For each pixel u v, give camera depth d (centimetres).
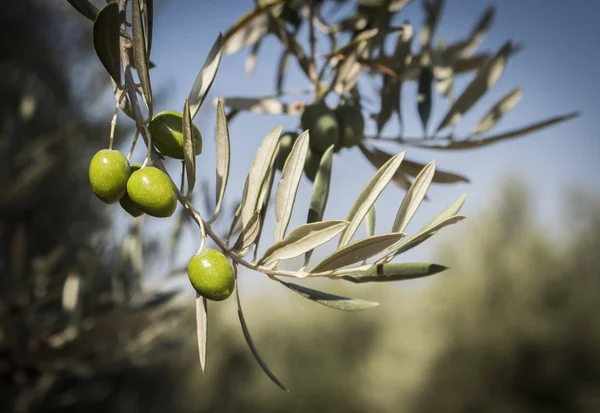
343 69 57
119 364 87
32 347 84
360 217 41
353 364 550
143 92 38
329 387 511
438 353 531
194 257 39
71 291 78
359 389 524
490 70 56
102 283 96
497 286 537
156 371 244
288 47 61
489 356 520
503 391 521
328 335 554
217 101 40
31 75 213
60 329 89
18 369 88
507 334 517
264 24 64
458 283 545
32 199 173
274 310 558
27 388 106
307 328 548
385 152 58
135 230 82
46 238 182
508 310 529
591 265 554
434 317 547
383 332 574
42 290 86
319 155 52
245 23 58
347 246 39
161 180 38
